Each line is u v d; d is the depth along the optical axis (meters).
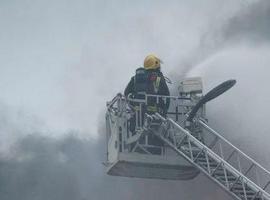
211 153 17.38
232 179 17.31
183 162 18.50
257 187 16.69
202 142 18.45
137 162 18.28
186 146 18.12
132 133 18.78
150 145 18.64
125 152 18.38
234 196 16.94
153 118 18.27
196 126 18.55
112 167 18.73
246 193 16.95
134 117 18.80
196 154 17.94
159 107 18.78
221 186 17.12
